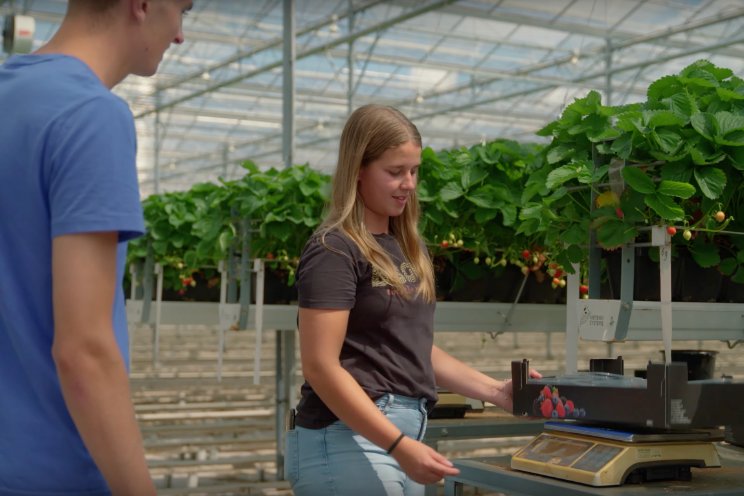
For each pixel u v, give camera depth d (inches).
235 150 991.6
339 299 71.2
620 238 98.3
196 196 245.0
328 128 831.1
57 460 50.0
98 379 47.1
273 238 190.5
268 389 352.5
